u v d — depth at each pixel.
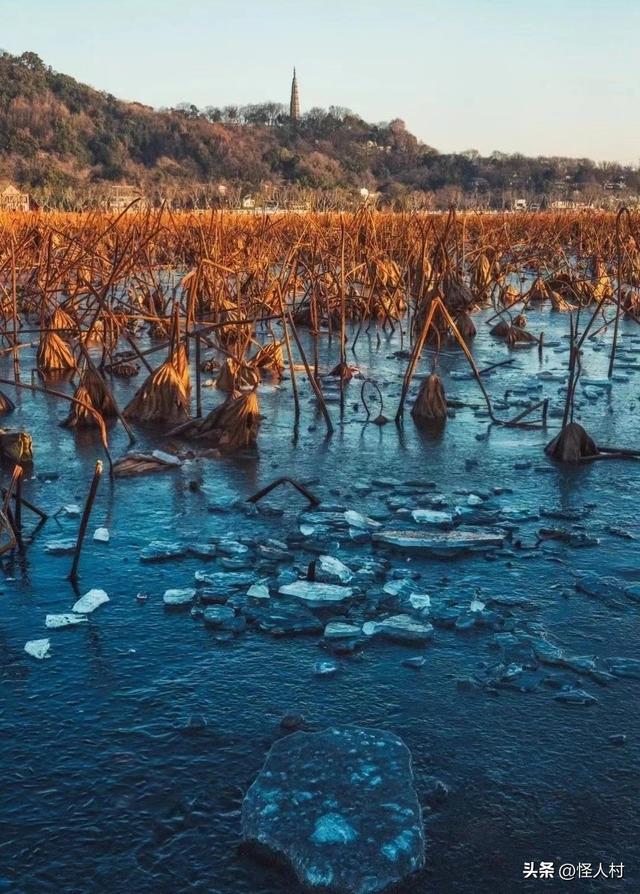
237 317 12.83
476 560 6.00
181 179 84.12
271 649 4.77
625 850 3.34
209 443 8.98
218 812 3.49
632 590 5.41
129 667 4.55
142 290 17.91
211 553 6.01
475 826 3.44
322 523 6.59
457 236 19.95
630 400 11.05
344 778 3.56
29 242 17.22
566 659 4.62
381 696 4.32
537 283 21.81
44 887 3.11
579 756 3.87
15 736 3.95
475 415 10.26
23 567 5.80
